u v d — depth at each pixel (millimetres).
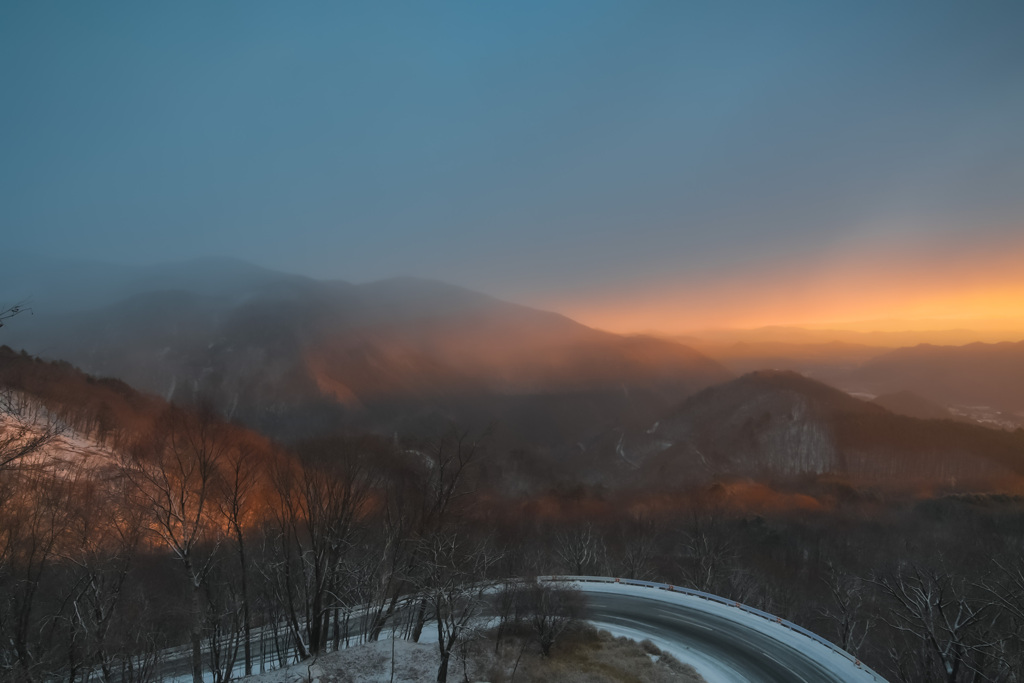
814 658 39281
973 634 38750
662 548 78312
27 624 28609
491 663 34719
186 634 38812
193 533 32188
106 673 31156
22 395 67688
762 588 63438
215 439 36938
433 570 34688
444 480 43906
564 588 45750
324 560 37250
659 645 41000
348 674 31484
